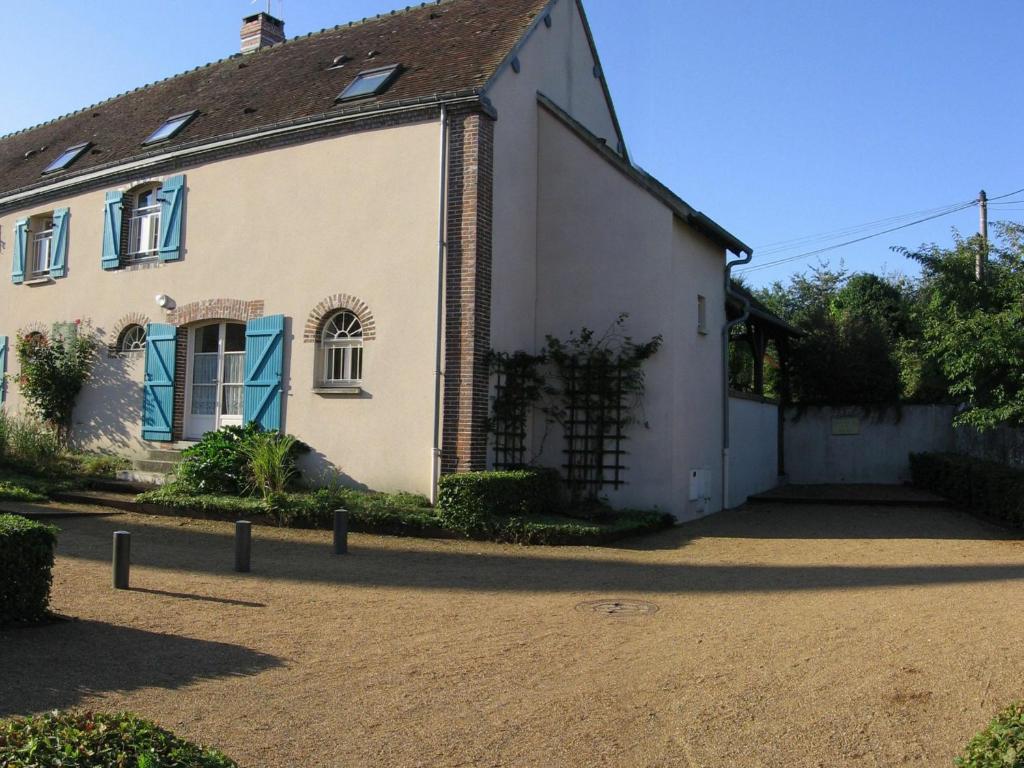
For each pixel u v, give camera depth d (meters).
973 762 3.13
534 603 7.31
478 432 11.77
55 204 17.03
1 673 4.91
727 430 14.66
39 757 2.62
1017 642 5.75
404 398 12.15
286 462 12.45
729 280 15.02
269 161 13.71
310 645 5.85
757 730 4.41
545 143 13.80
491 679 5.21
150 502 11.78
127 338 15.56
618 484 12.83
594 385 12.98
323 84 14.59
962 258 14.01
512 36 13.61
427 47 14.41
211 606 6.82
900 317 25.23
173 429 14.49
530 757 4.11
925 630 6.18
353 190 12.86
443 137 12.12
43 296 17.02
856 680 5.11
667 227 12.73
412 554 9.66
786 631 6.30
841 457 19.03
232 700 4.72
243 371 14.15
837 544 10.79
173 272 14.71
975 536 11.29
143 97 18.97
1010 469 12.90
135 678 4.98
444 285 11.98
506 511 11.09
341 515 9.53
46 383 15.75
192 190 14.59
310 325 13.01
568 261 13.48
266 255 13.59
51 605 6.56
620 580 8.39
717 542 11.02
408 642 6.00
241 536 8.29
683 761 4.07
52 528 6.15
